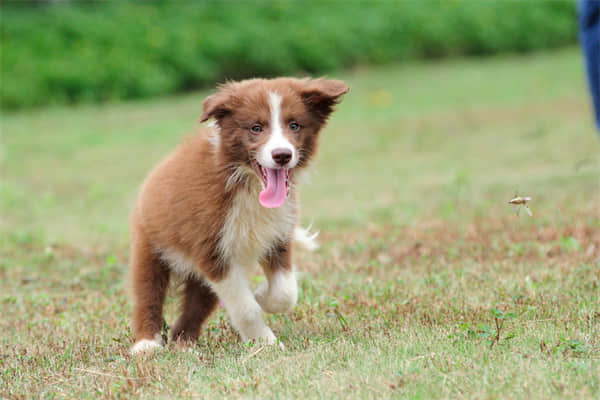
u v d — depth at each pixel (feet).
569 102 88.58
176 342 26.00
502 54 146.30
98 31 117.70
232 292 25.43
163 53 117.08
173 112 99.86
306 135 25.88
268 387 19.89
